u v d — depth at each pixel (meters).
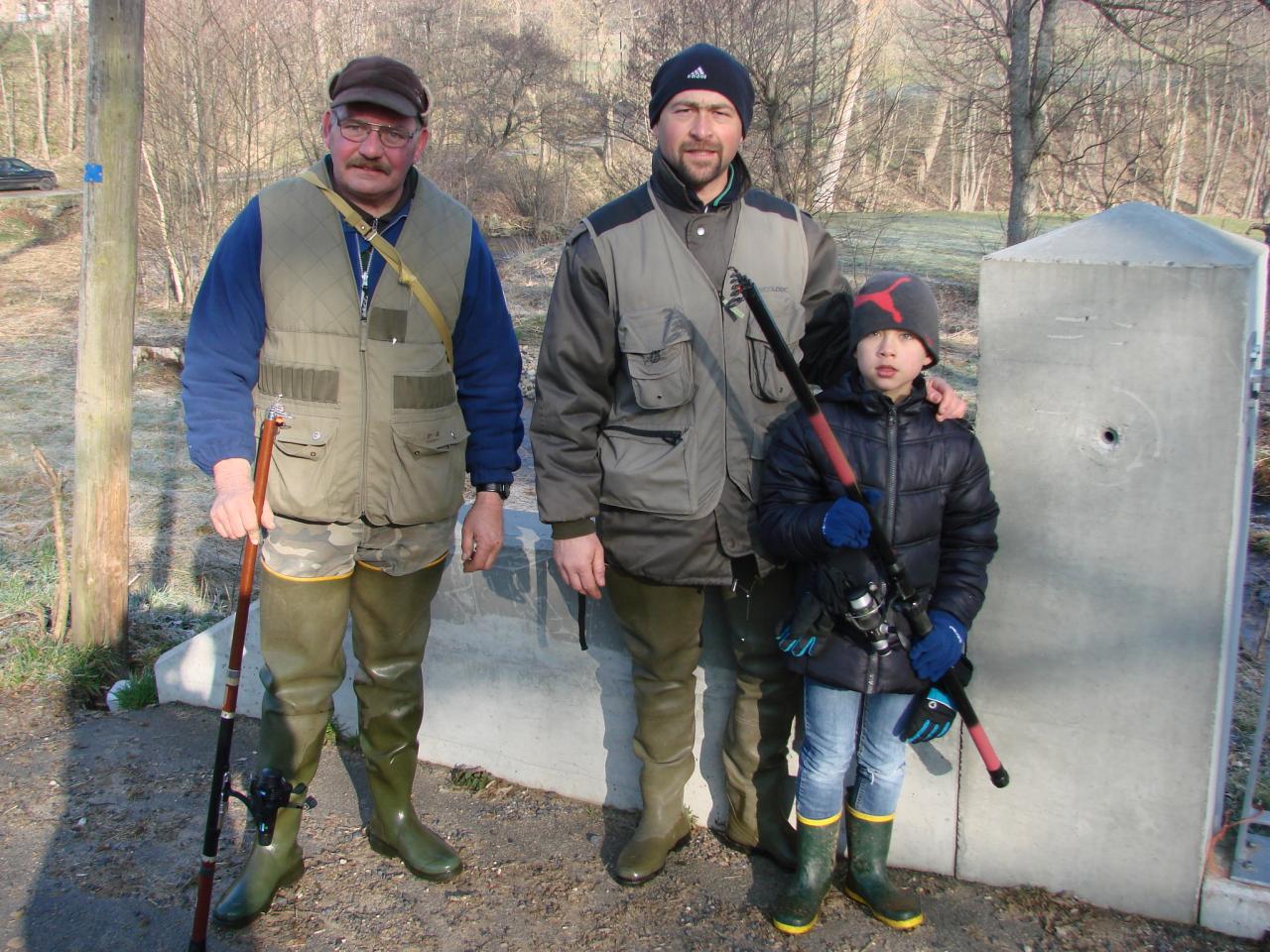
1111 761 2.57
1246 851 2.70
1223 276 2.28
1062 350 2.44
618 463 2.49
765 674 2.74
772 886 2.83
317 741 2.73
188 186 15.64
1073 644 2.55
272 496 2.54
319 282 2.50
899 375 2.38
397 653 2.78
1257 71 30.39
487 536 2.78
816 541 2.35
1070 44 14.02
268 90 16.39
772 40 11.33
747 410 2.48
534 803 3.26
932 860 2.83
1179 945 2.54
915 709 2.48
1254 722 3.70
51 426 9.62
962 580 2.43
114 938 2.67
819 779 2.57
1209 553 2.40
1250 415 2.45
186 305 15.96
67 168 38.38
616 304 2.46
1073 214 15.78
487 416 2.80
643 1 14.17
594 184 27.47
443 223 2.63
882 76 13.92
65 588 4.39
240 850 3.04
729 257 2.47
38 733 3.78
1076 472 2.47
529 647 3.23
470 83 27.19
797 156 11.91
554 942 2.65
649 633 2.71
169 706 3.97
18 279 19.67
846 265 13.20
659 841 2.87
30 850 3.04
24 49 45.88
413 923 2.72
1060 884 2.71
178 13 15.16
